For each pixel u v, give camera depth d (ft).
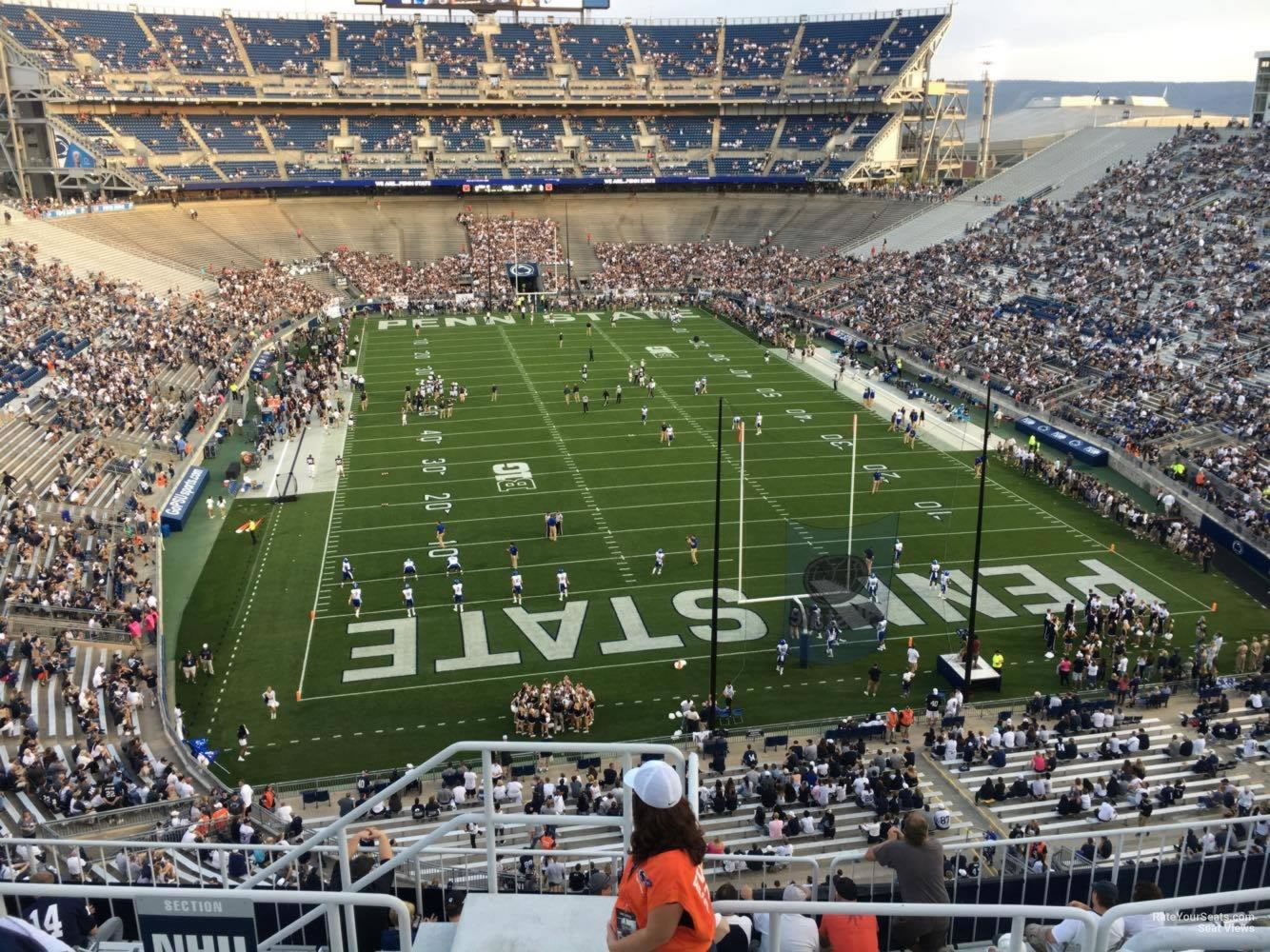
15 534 97.71
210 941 16.08
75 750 69.36
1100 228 205.98
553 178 283.79
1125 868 48.29
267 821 63.36
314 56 281.74
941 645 89.15
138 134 249.55
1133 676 83.41
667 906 13.25
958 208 246.47
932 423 152.66
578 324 225.35
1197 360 150.92
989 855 56.54
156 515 112.16
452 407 157.79
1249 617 94.58
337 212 273.75
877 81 286.87
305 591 99.45
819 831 61.93
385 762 72.79
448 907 31.71
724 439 143.33
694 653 87.66
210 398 152.15
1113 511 116.88
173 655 87.76
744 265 259.80
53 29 246.47
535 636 90.53
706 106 306.76
